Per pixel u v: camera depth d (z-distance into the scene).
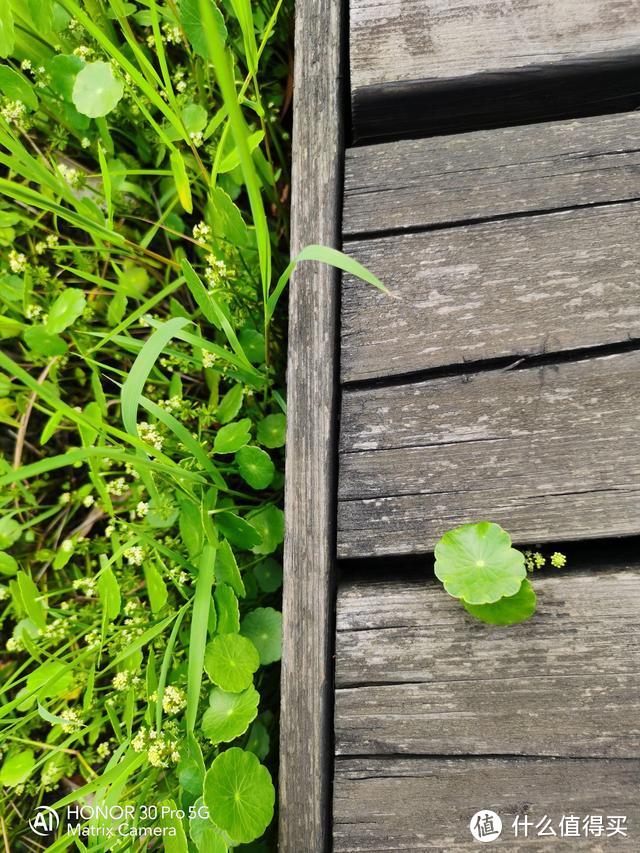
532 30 0.48
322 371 0.47
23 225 0.66
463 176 0.48
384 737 0.44
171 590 0.60
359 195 0.48
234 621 0.50
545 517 0.44
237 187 0.66
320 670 0.45
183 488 0.52
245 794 0.44
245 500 0.62
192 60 0.62
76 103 0.54
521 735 0.43
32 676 0.55
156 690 0.52
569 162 0.47
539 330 0.45
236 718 0.47
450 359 0.46
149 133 0.64
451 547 0.42
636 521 0.43
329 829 0.45
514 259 0.46
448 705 0.44
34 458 0.72
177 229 0.69
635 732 0.42
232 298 0.57
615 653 0.43
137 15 0.65
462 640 0.44
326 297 0.47
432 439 0.46
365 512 0.46
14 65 0.65
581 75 0.48
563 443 0.44
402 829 0.43
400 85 0.49
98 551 0.66
